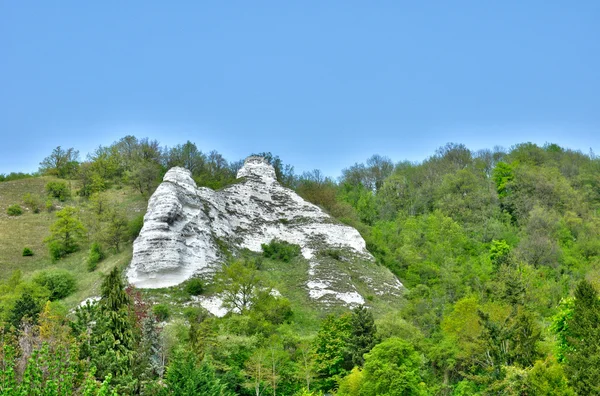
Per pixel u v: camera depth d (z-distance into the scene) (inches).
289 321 2711.6
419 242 4062.5
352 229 4111.7
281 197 4471.0
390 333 2256.4
